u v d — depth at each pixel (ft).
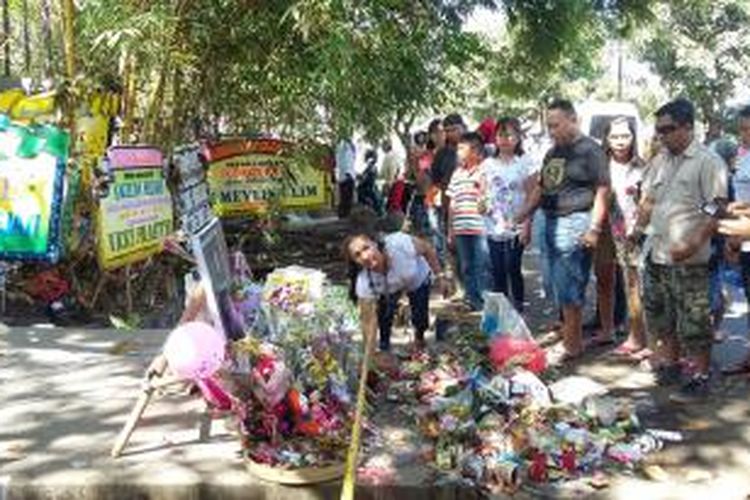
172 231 29.14
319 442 15.60
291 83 29.99
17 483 14.78
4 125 25.86
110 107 28.22
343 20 26.81
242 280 20.48
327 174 35.78
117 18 26.04
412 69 31.27
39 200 25.90
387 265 20.06
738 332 24.88
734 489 15.14
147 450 16.12
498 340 19.33
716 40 93.35
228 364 15.87
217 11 28.60
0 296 27.02
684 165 19.27
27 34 36.91
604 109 53.16
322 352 16.93
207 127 34.35
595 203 21.27
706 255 19.26
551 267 22.17
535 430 16.15
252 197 34.47
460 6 44.78
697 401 19.26
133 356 21.63
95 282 27.81
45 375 20.17
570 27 49.19
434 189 30.91
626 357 22.40
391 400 18.63
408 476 15.21
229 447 16.28
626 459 16.03
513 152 26.08
